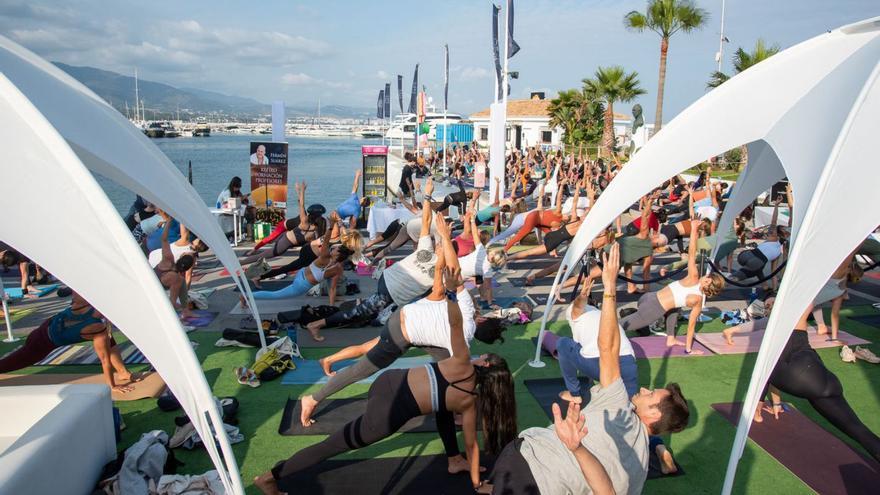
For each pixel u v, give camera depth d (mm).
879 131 4242
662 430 3012
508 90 18328
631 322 7309
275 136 15062
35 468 3498
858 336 8023
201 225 6219
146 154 5824
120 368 6129
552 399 5898
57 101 4996
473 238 8602
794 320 3994
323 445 3975
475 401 4078
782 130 5301
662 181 6230
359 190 30375
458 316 3967
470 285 10500
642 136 31797
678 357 7129
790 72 5934
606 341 3193
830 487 4480
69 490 3918
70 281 3268
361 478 4492
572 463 2945
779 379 4867
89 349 7258
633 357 5102
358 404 5738
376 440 3992
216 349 7266
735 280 9289
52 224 3318
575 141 38188
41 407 4316
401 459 4793
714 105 6203
